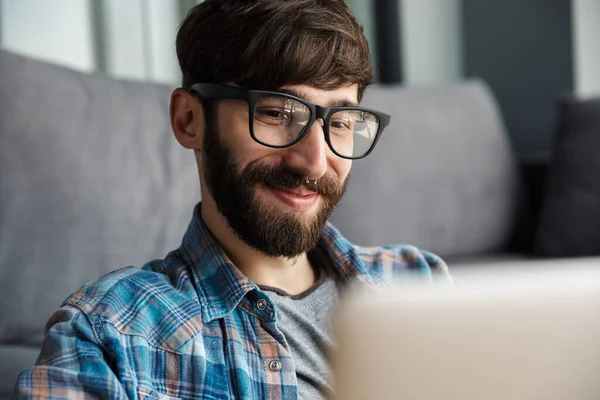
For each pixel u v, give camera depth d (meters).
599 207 2.47
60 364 0.84
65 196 1.67
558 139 2.65
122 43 2.90
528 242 2.70
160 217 1.82
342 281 1.12
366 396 0.53
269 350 0.98
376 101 2.51
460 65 3.38
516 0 3.26
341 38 0.99
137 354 0.90
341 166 1.02
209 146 1.03
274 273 1.06
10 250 1.60
